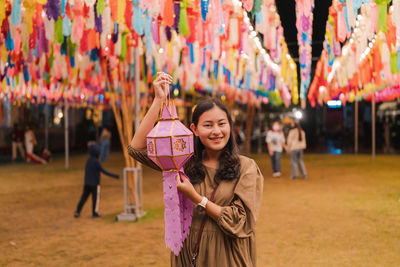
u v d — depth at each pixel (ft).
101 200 30.30
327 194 30.53
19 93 39.70
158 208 26.66
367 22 17.70
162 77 6.83
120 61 22.61
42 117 77.66
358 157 62.64
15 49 18.10
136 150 7.09
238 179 7.09
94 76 29.48
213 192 7.05
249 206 6.79
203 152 7.60
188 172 7.36
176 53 26.21
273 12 18.02
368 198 28.45
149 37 18.28
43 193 33.83
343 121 106.42
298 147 39.96
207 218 7.02
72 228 21.70
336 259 15.72
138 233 20.42
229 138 7.42
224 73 31.04
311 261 15.55
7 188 36.55
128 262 15.90
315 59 35.24
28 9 14.07
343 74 34.45
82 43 18.99
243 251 7.04
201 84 40.70
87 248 17.90
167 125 6.56
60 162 61.46
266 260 15.75
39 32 17.62
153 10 13.89
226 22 15.89
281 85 37.91
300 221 22.04
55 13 13.61
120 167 53.06
